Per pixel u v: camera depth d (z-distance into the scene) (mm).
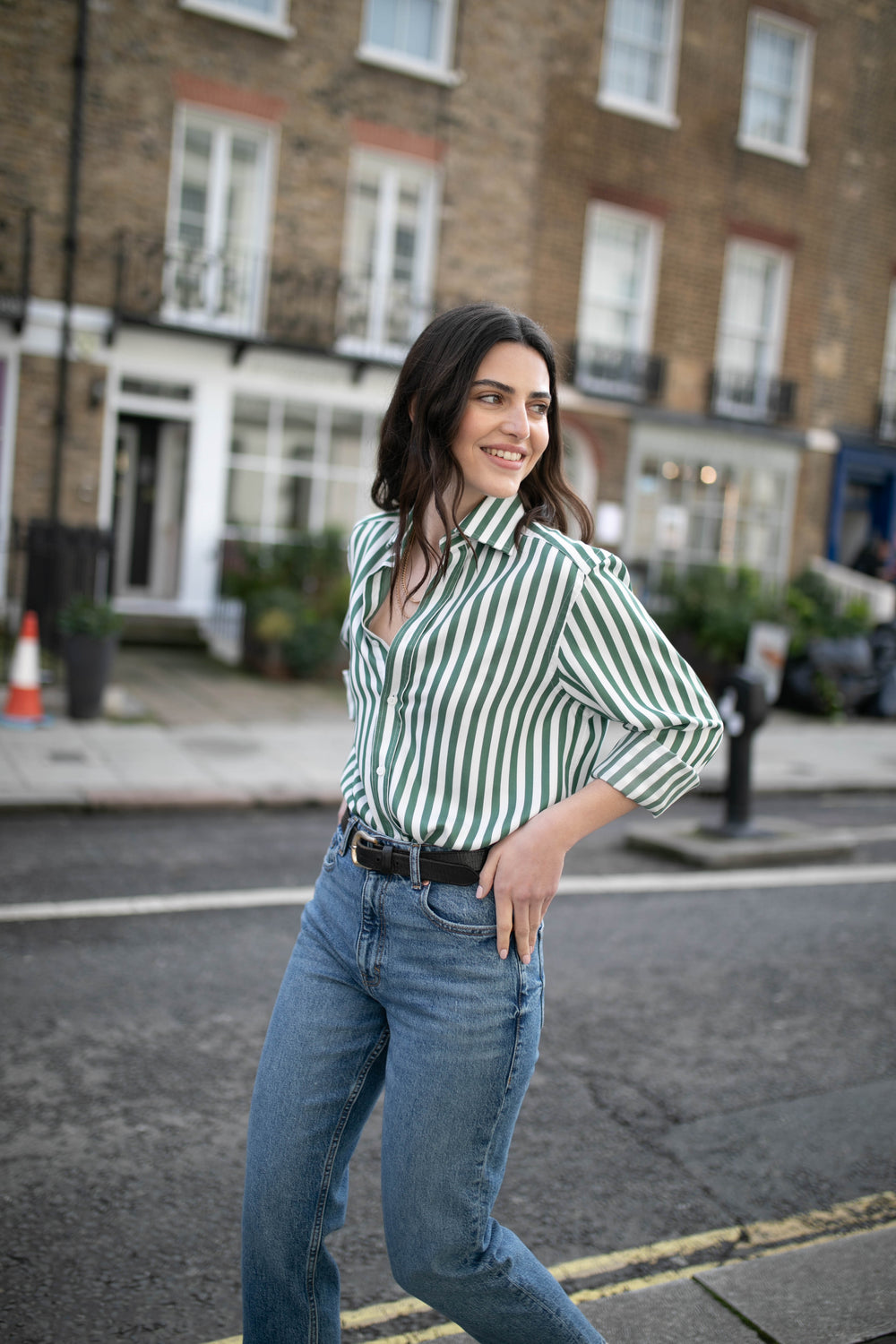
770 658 10078
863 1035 4086
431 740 1577
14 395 12648
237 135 13516
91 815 6906
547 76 14930
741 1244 2748
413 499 1661
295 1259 1687
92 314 12859
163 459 14320
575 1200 2914
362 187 14258
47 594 10523
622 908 5602
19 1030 3691
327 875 1749
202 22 12922
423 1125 1563
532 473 1773
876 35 17469
